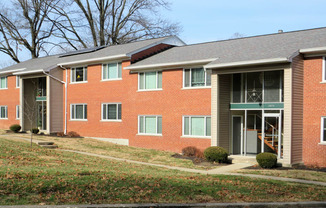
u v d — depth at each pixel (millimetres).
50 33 46969
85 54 32688
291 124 18156
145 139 25828
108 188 11461
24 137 27172
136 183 12367
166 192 11391
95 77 29359
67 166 15914
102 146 25531
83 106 30359
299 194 11852
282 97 19531
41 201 9734
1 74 37594
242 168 18281
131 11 46062
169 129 24484
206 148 21078
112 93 28109
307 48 18406
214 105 21078
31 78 34844
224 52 22547
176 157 22141
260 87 20531
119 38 46312
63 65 31219
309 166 18344
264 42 22422
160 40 29188
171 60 24219
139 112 26266
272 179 14750
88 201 10000
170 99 24469
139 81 26422
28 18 45531
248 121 22859
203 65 22750
